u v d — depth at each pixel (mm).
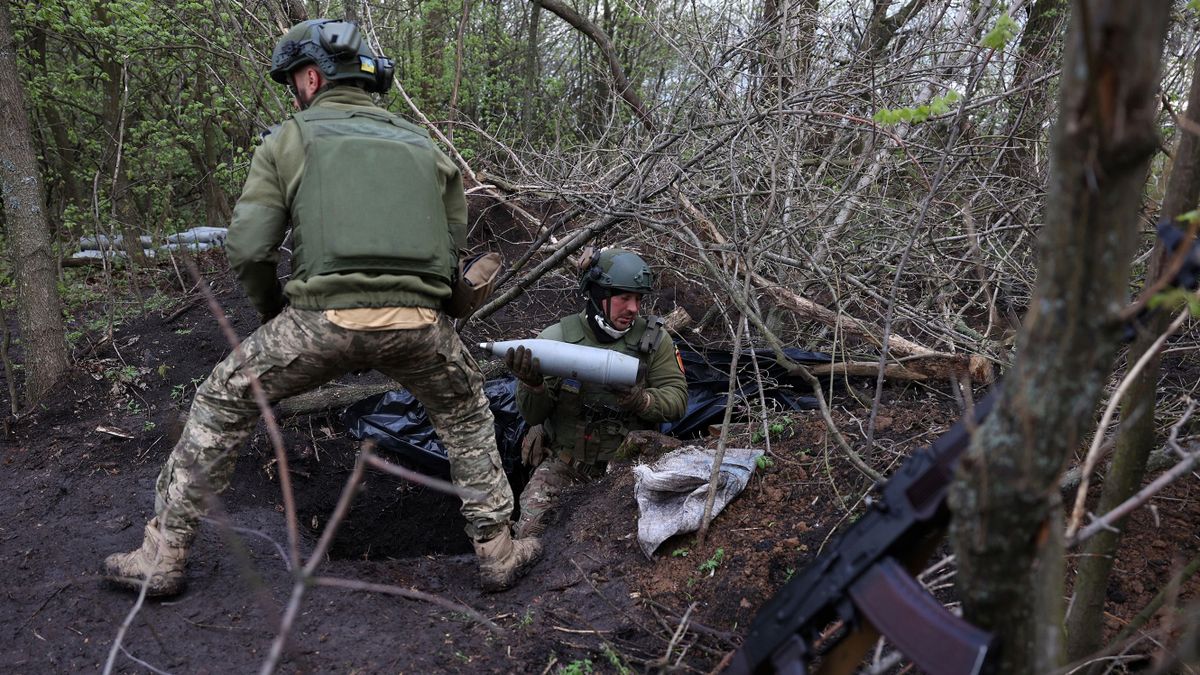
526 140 5496
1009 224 3707
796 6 4117
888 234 4051
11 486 3457
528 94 8617
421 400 2617
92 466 3574
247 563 1449
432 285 2393
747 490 2947
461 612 2600
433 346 2428
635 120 4699
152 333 4605
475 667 2299
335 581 1212
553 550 2961
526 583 2795
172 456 2455
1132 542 2377
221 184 7590
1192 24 3150
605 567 2777
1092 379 997
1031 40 4016
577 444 3469
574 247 4008
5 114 3865
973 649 1146
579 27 6289
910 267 4090
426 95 7898
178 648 2348
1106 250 941
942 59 4047
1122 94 872
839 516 2730
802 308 3814
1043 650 1150
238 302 4988
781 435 3277
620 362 3127
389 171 2320
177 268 5617
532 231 5348
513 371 3191
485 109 8734
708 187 4109
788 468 3008
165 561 2512
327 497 3771
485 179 4586
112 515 3213
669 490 2873
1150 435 1667
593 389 3445
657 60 7535
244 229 2301
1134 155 890
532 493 3373
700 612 2506
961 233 3836
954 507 1137
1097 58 874
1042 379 1004
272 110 6273
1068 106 924
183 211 9375
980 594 1148
